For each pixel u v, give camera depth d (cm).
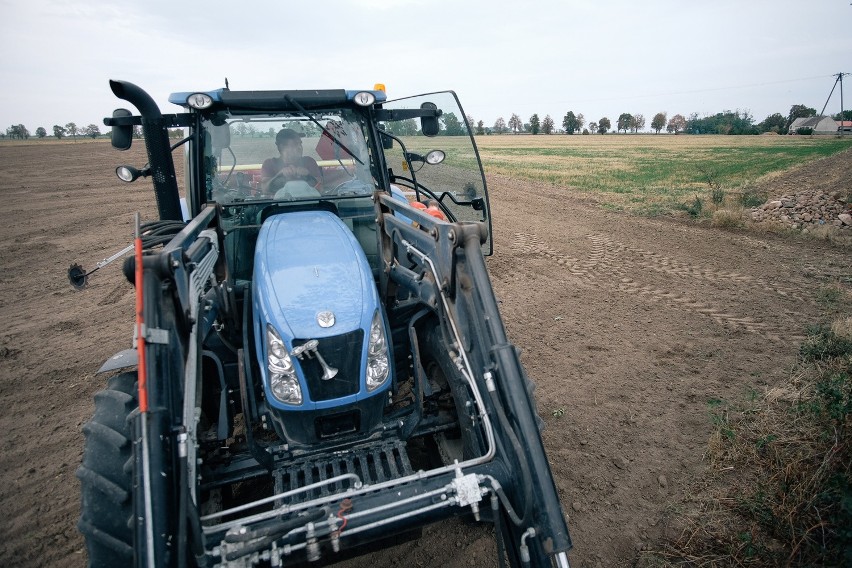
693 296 710
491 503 215
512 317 655
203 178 378
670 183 2027
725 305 673
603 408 450
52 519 345
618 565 299
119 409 232
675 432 413
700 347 555
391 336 327
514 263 891
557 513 203
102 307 721
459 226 244
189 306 221
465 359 249
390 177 489
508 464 225
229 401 298
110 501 205
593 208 1433
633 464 379
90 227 1234
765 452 374
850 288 722
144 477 177
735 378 487
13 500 362
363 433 281
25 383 516
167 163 379
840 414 380
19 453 411
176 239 238
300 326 259
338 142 394
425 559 310
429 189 530
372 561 310
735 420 417
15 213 1421
